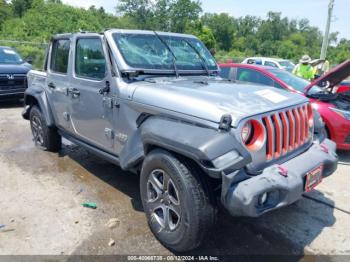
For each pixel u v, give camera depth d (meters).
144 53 3.90
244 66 7.28
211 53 4.90
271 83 6.71
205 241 3.30
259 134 2.86
